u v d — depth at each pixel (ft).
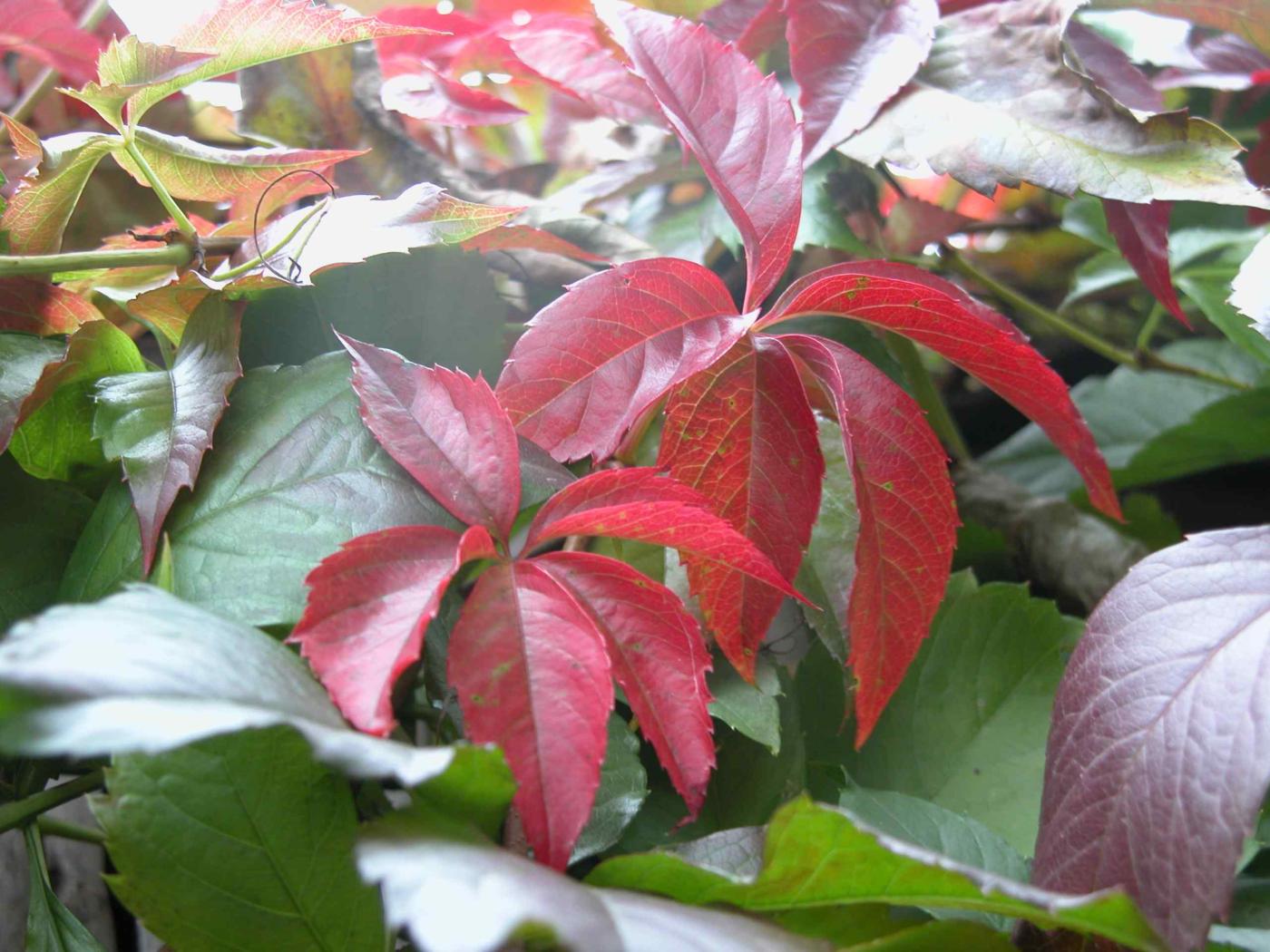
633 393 0.99
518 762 0.80
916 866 0.78
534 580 0.87
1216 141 1.25
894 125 1.40
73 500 1.14
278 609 0.93
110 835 0.84
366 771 0.69
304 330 1.26
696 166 1.72
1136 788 0.91
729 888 0.82
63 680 0.63
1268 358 1.98
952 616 1.41
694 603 1.21
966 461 2.08
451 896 0.65
